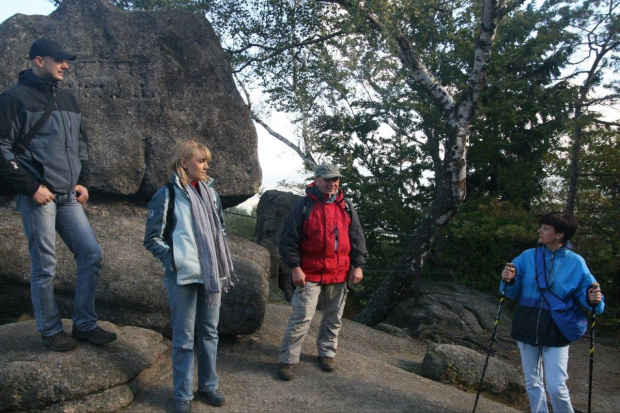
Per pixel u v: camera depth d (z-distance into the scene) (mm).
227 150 6516
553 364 3830
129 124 6188
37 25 6258
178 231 3680
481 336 8180
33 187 3633
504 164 12367
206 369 3943
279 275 9375
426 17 10398
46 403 3551
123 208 6211
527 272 4023
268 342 5340
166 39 6555
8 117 3611
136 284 4895
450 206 9281
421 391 4609
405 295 9969
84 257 4027
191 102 6465
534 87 11680
